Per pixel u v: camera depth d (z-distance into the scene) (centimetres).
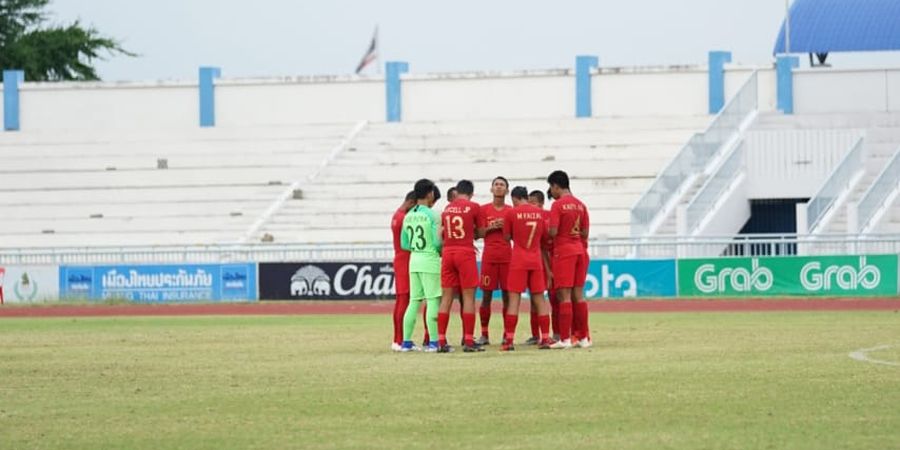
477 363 7112
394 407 5522
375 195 19088
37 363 7588
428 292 7950
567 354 7588
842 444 4553
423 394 5875
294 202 19050
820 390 5797
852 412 5194
